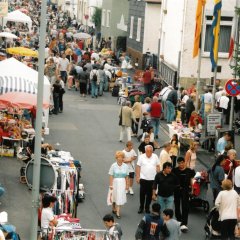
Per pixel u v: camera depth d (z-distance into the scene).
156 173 39.97
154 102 62.34
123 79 87.31
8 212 39.31
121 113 59.88
